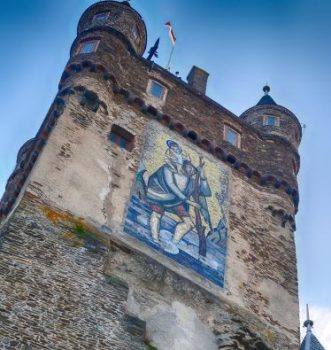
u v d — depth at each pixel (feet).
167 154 82.84
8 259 57.21
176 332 64.39
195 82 111.45
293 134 102.89
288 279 80.89
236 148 92.84
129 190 73.97
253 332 69.21
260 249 81.56
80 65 83.61
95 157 74.38
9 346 51.08
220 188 84.74
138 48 97.19
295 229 88.99
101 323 57.93
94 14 98.12
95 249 64.03
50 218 63.72
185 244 73.46
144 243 69.82
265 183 91.09
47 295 56.70
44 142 76.23
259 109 106.93
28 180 69.51
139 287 65.57
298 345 73.87
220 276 73.92
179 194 78.59
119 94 85.40
